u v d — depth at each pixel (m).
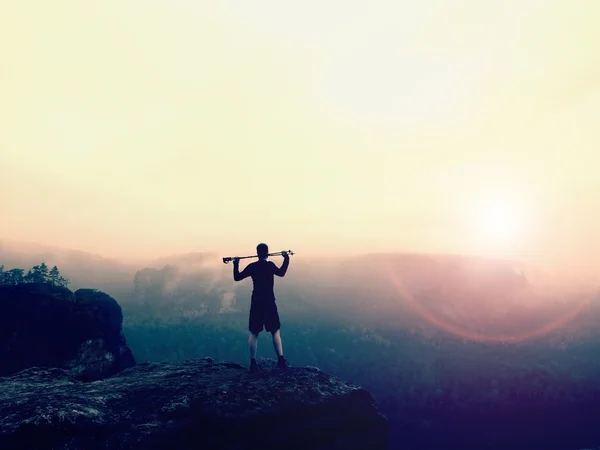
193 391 7.64
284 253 8.77
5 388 8.36
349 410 7.92
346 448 7.84
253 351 8.65
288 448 7.21
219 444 6.74
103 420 6.48
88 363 37.28
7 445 5.68
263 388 7.76
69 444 5.89
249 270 8.57
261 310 8.59
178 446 6.47
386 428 8.50
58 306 38.84
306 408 7.39
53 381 9.81
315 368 9.09
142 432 6.39
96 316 41.69
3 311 36.16
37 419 5.98
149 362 11.04
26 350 34.72
